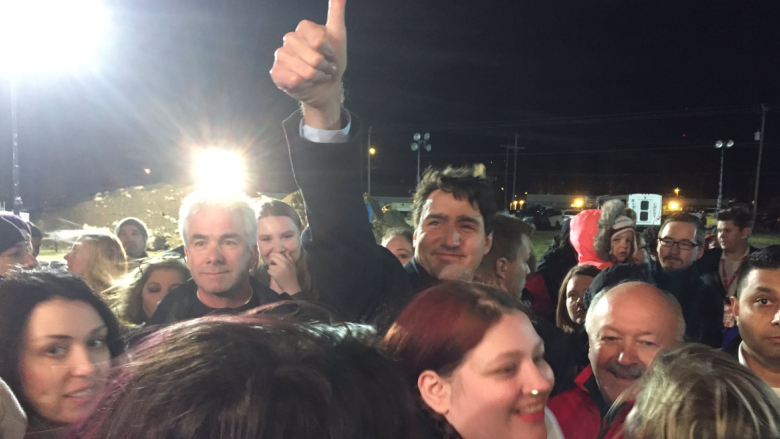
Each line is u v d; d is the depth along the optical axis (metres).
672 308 1.62
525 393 0.93
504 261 2.51
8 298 1.18
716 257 3.98
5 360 1.12
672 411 1.04
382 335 1.26
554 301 4.04
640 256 3.97
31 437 1.08
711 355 1.14
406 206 31.38
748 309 1.81
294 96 1.21
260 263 2.86
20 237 2.51
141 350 0.60
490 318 0.96
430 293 1.06
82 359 1.18
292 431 0.49
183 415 0.48
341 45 1.15
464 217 1.85
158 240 15.92
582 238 4.00
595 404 1.71
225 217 1.95
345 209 1.36
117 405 0.53
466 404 0.94
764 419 0.99
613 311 1.63
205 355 0.53
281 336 0.59
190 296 2.09
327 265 1.40
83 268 3.00
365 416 0.56
